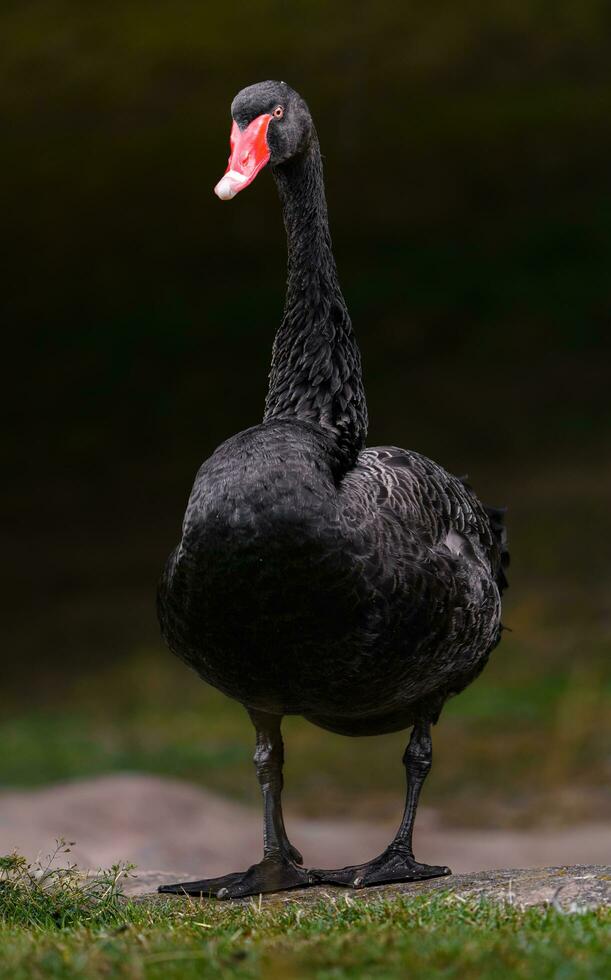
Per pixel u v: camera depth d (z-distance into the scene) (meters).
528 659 16.95
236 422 25.16
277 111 6.41
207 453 24.48
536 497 21.33
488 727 15.32
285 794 14.09
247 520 5.52
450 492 6.60
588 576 18.88
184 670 17.77
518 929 4.73
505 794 13.61
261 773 6.44
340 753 15.38
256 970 4.22
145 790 12.09
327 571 5.58
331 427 6.35
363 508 5.83
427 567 5.91
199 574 5.63
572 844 12.02
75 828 11.08
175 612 5.86
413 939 4.50
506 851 11.86
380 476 6.16
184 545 5.67
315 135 6.59
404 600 5.78
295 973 4.20
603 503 20.83
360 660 5.79
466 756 14.64
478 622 6.21
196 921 5.34
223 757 14.87
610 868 5.92
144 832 11.28
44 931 5.18
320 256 6.52
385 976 4.12
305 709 6.16
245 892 6.16
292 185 6.57
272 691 5.96
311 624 5.65
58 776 14.19
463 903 5.19
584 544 19.70
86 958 4.40
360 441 6.43
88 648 18.55
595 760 14.34
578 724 15.09
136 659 18.12
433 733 15.35
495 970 4.15
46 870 6.29
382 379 25.42
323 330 6.43
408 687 6.09
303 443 5.74
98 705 16.75
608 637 17.14
